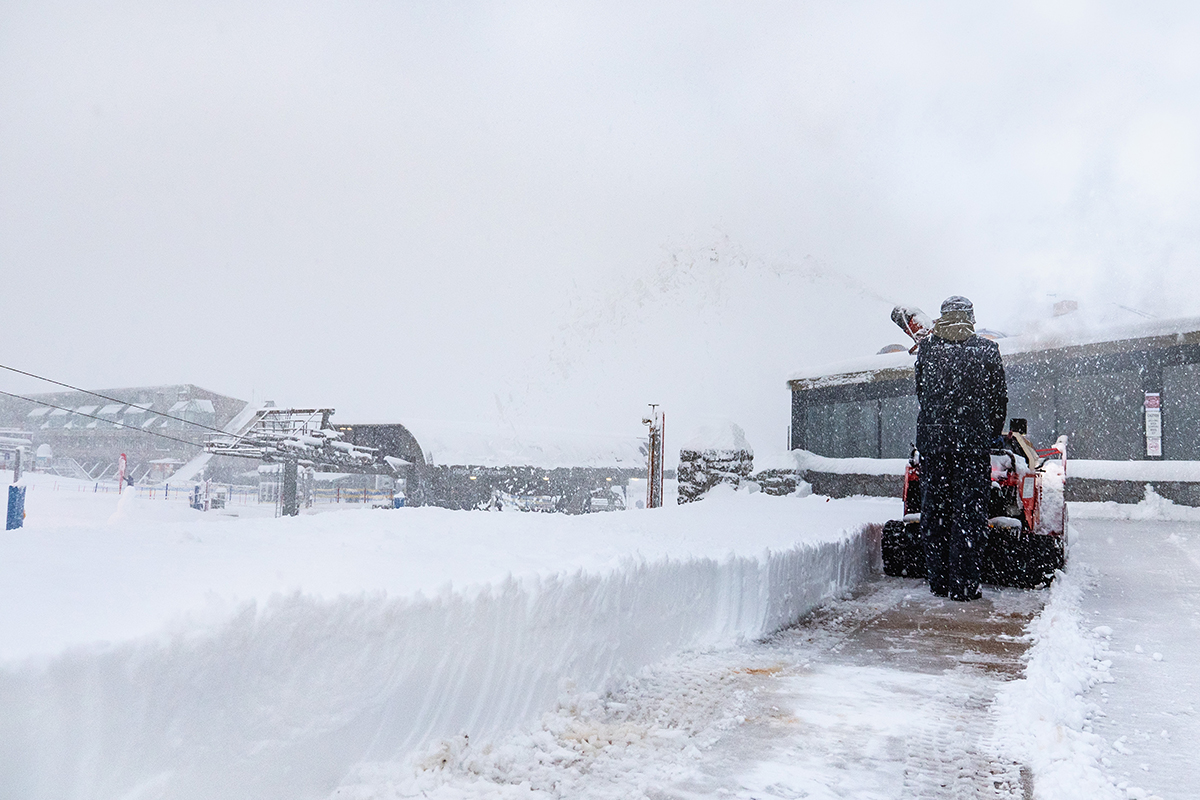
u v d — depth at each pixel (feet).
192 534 12.44
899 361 67.97
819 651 14.21
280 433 105.60
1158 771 8.32
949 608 18.72
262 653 6.57
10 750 4.88
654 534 18.38
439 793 7.47
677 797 7.77
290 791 6.68
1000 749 9.15
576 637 10.58
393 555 11.03
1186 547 30.73
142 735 5.61
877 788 8.04
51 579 7.60
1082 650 13.28
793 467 69.56
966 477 19.66
